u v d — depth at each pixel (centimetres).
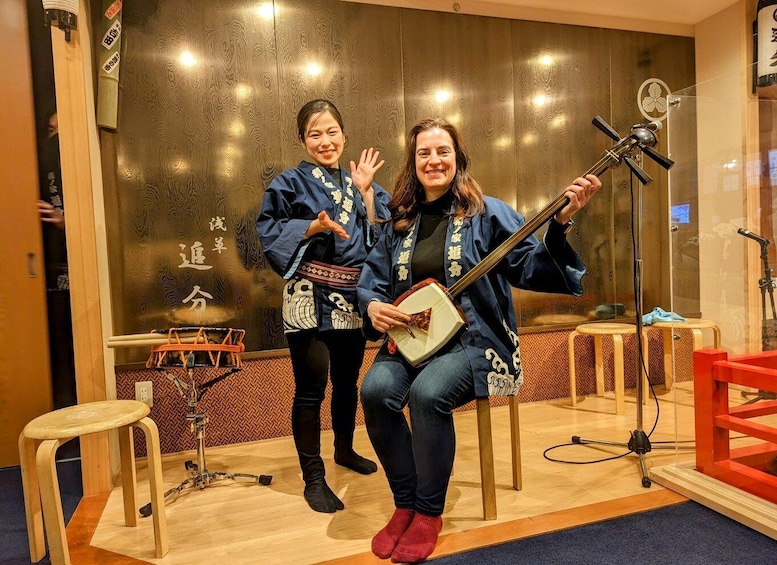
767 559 147
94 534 181
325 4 291
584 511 181
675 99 233
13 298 260
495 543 161
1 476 247
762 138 239
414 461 161
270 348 285
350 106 297
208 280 275
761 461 198
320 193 208
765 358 201
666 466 211
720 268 240
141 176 264
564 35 340
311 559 158
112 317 259
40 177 262
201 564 159
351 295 205
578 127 346
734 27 340
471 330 168
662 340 367
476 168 324
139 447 264
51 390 266
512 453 203
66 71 214
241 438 280
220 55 275
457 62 317
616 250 354
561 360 343
